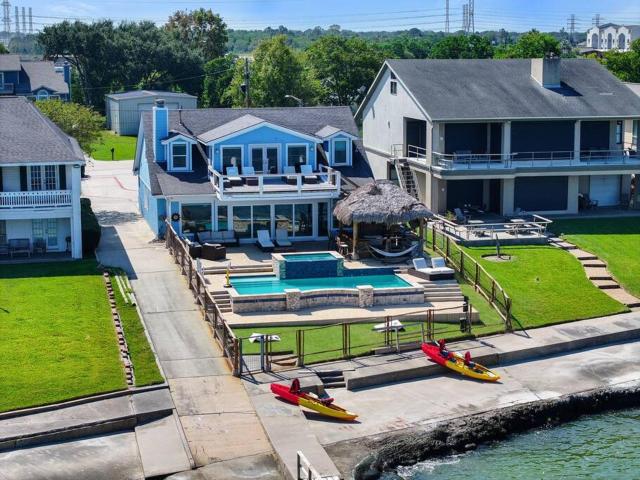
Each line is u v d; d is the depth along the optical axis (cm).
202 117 6194
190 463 3142
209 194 5528
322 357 4047
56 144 5312
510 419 3634
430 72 6938
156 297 4684
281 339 4222
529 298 4875
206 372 3856
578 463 3384
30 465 3130
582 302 4869
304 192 5559
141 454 3197
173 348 4078
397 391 3838
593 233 6034
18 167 5284
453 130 6688
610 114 6538
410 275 5031
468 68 7044
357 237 5306
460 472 3297
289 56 11050
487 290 4906
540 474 3294
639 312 4797
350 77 12656
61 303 4503
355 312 4559
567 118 6444
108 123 12431
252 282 4838
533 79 6944
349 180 5922
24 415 3403
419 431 3478
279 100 10944
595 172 6506
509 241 5775
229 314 4488
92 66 13738
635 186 6781
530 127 6594
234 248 5528
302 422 3447
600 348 4400
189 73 14112
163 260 5322
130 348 4012
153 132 5869
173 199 5497
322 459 3177
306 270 4941
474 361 4112
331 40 12962
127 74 13738
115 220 6419
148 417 3453
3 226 5369
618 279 5209
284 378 3828
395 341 4222
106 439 3331
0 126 5425
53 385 3603
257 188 5494
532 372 4084
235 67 12688
